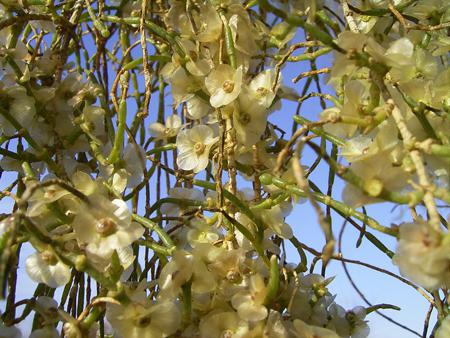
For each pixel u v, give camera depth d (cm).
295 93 14
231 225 12
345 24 14
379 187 8
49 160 12
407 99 10
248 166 13
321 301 12
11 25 13
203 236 12
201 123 15
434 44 12
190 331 11
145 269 12
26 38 15
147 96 11
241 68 12
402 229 7
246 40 13
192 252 11
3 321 10
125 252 10
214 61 13
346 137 10
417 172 8
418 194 8
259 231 11
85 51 16
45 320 10
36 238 9
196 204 13
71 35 14
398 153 9
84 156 14
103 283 9
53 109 13
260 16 15
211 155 13
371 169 8
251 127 12
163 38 14
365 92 10
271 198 12
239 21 13
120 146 12
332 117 9
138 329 10
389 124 9
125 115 11
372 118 9
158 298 10
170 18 14
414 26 11
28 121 12
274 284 10
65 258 9
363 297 10
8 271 8
